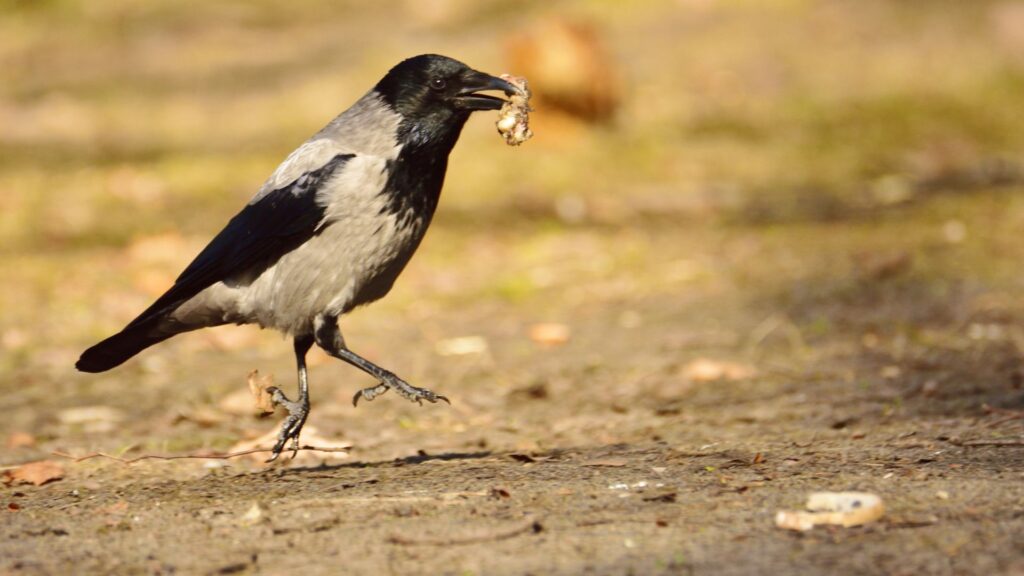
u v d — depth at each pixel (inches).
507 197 759.1
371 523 255.1
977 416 350.0
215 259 319.6
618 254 631.2
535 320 530.0
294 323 323.0
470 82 323.0
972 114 901.8
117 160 861.2
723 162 816.9
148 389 448.5
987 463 285.3
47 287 589.3
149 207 740.7
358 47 1170.6
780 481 276.5
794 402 386.6
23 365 481.7
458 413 400.8
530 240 665.6
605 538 237.1
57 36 1312.7
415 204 323.0
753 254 616.4
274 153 870.4
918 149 835.4
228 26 1323.8
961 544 222.5
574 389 424.2
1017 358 425.4
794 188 765.9
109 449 361.4
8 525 269.1
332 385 447.5
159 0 1427.2
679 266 601.6
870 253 591.8
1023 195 707.4
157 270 615.5
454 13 1250.6
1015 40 1024.2
